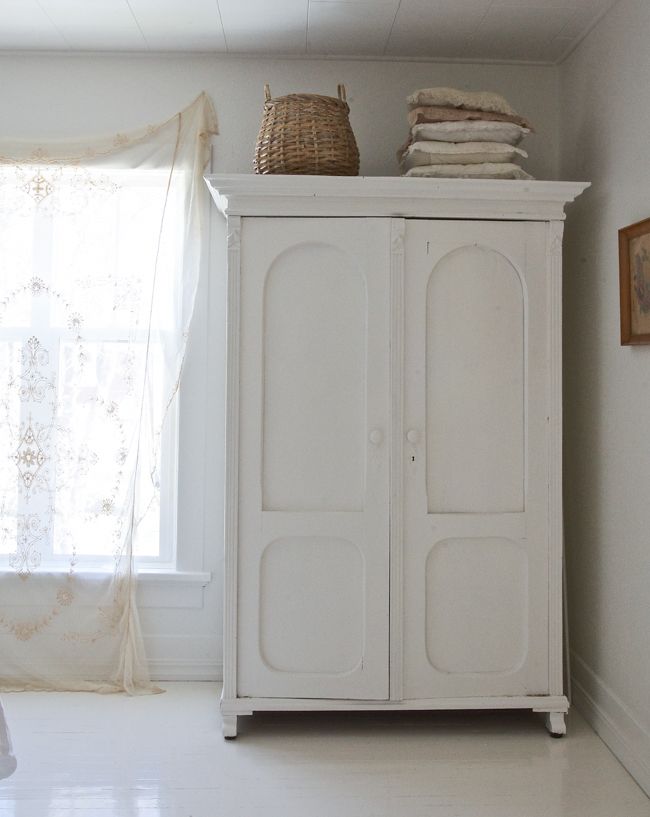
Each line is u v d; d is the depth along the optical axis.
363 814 2.11
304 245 2.56
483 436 2.60
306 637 2.56
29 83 3.03
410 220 2.57
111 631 2.99
